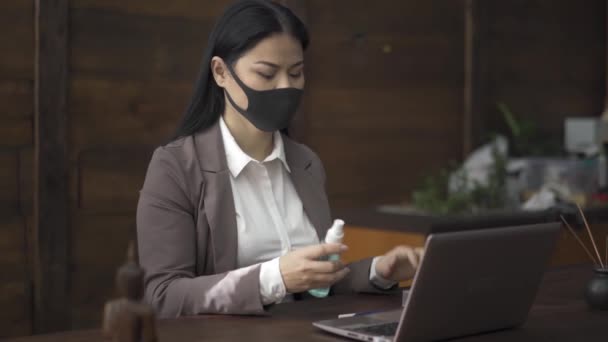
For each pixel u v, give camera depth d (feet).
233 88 7.17
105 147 13.15
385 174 16.93
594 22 21.35
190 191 6.98
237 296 6.14
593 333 5.69
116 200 13.30
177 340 5.34
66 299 12.71
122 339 4.25
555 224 5.64
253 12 7.07
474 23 18.12
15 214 12.33
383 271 7.13
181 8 13.88
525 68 19.54
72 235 12.85
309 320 6.05
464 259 5.05
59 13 12.42
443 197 16.43
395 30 16.88
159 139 13.76
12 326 12.30
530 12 19.56
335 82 15.96
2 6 12.01
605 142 18.90
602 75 21.63
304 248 6.19
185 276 6.75
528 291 5.67
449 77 17.97
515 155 19.07
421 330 5.13
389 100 16.90
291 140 8.05
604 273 6.50
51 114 12.42
